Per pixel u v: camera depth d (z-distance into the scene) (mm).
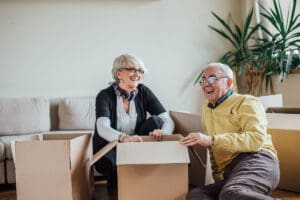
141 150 1655
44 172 1698
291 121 2334
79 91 3680
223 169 1888
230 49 4012
